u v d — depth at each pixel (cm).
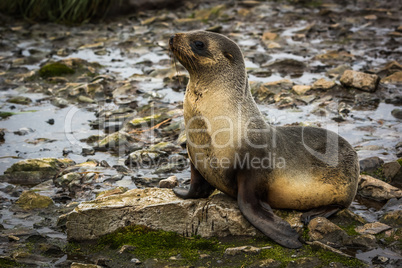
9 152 1445
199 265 897
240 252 923
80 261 935
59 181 1266
